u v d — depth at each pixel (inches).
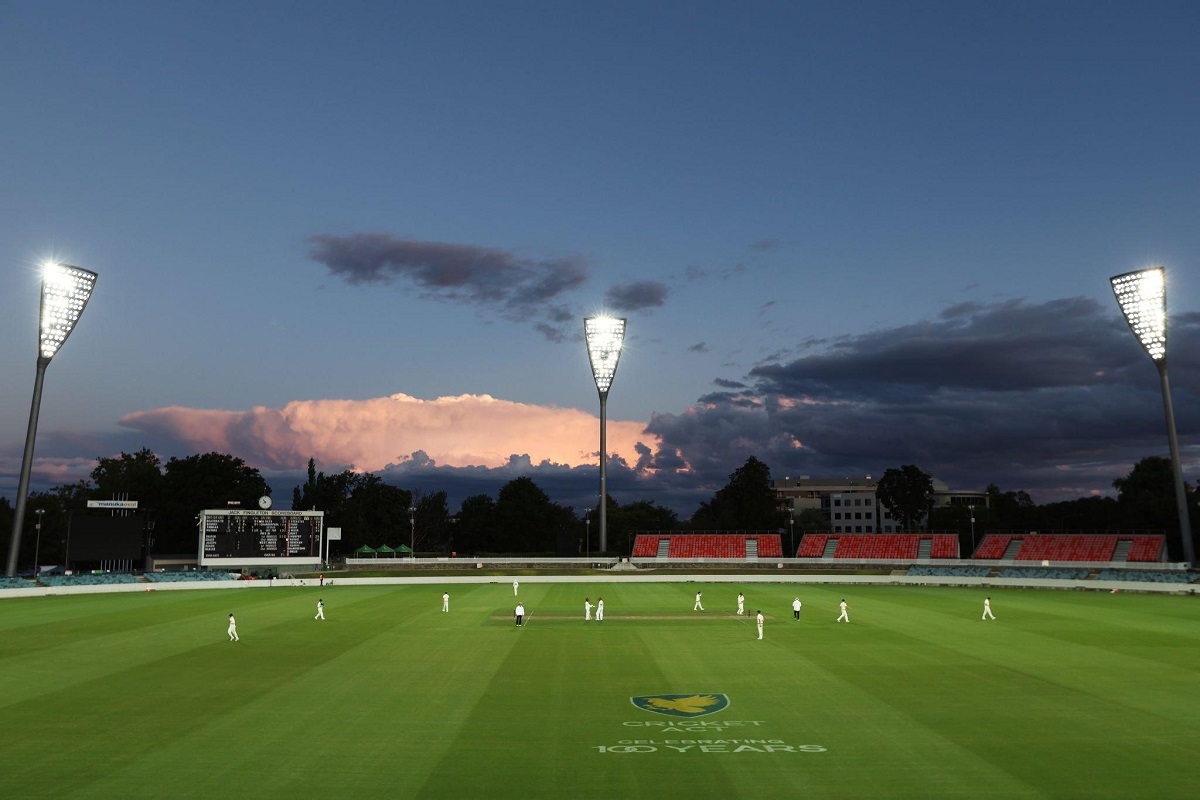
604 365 4232.3
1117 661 1529.3
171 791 811.4
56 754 935.0
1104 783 831.1
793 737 1002.1
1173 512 4478.3
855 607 2539.4
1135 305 3348.9
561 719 1087.6
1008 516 6397.6
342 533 5575.8
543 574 3934.5
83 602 2721.5
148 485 5280.5
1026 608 2495.1
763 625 2016.5
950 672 1417.3
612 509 7244.1
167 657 1576.0
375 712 1125.7
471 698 1210.6
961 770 873.5
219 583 3430.1
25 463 3176.7
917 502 6314.0
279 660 1537.9
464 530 6254.9
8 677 1385.3
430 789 814.5
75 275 3206.2
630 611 2399.1
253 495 5206.7
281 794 802.2
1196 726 1053.8
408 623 2105.1
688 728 1042.7
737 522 6072.8
